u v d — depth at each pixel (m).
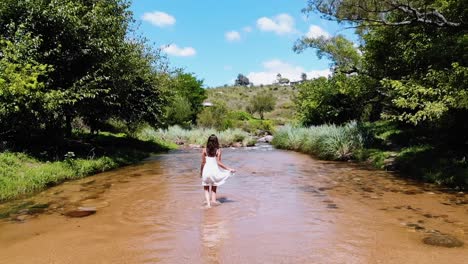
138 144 23.69
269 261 5.31
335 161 17.47
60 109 14.15
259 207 8.48
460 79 10.44
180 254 5.61
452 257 5.44
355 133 18.83
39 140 14.88
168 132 31.14
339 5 12.68
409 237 6.34
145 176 13.09
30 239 6.37
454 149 13.24
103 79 15.62
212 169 8.63
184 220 7.44
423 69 14.35
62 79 15.02
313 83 29.45
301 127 27.64
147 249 5.84
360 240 6.20
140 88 21.27
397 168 14.01
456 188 10.42
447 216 7.67
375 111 27.09
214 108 43.00
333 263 5.23
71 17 13.67
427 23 12.26
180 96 38.44
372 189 10.54
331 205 8.66
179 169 14.99
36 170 11.45
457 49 11.95
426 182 11.55
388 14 15.70
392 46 16.58
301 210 8.20
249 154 21.25
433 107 10.48
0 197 9.16
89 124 21.67
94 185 11.26
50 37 14.12
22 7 13.32
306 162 17.05
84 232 6.72
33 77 11.99
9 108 11.95
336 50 21.44
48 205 8.73
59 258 5.53
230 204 8.77
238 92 96.31
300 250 5.74
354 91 19.39
